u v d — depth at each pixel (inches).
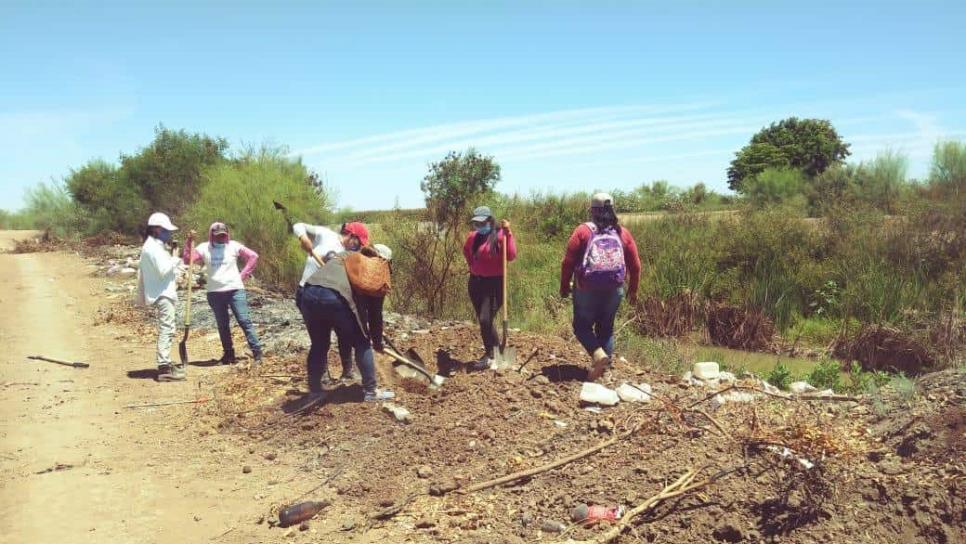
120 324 456.8
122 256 840.9
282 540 167.2
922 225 562.6
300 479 202.1
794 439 174.4
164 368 315.9
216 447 230.2
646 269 558.3
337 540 165.0
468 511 172.2
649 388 242.4
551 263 564.1
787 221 597.0
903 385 195.8
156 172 956.6
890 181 876.0
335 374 291.1
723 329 492.7
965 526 141.9
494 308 276.7
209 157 957.2
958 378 195.3
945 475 154.0
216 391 291.1
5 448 231.1
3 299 561.9
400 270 499.8
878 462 165.8
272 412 253.3
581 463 187.6
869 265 523.8
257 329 422.0
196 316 462.6
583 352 301.1
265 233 610.9
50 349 386.6
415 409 238.7
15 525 175.9
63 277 695.7
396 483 191.2
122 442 237.1
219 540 167.9
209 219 648.4
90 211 1018.1
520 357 292.2
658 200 983.0
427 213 529.3
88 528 174.6
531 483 181.9
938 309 461.4
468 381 255.9
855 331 454.3
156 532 172.2
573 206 741.3
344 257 249.3
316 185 693.9
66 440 239.1
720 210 854.5
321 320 246.5
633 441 194.4
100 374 330.0
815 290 523.5
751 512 155.3
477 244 271.9
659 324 497.0
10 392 299.0
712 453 180.4
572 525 160.4
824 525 148.9
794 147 1776.6
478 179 647.1
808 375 362.9
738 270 548.7
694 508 158.7
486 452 203.0
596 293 244.8
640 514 160.2
